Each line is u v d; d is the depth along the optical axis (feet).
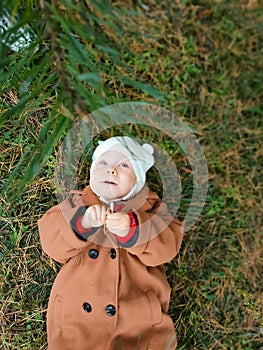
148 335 4.83
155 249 4.63
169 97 5.39
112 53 4.10
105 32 4.81
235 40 5.22
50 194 5.52
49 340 5.03
